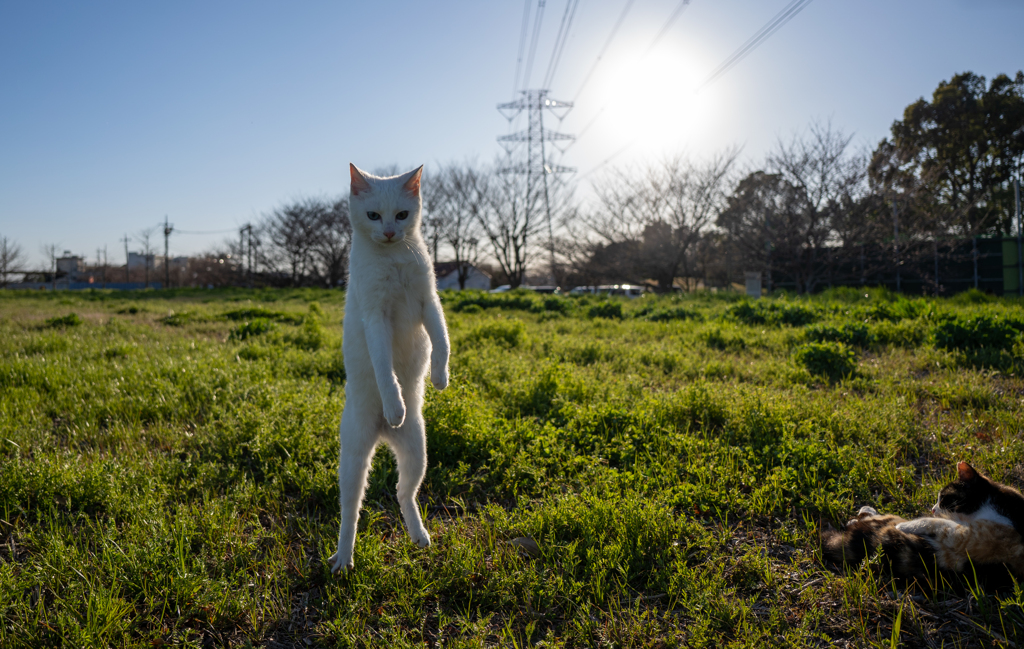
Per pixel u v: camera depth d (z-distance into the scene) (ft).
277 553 10.23
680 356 24.66
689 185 80.38
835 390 18.97
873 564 9.32
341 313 52.49
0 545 10.24
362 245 10.13
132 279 242.17
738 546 10.30
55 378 20.12
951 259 70.74
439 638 8.17
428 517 11.87
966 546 8.75
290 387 19.48
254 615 8.54
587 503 11.28
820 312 37.45
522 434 14.83
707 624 8.09
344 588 9.27
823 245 63.52
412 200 10.26
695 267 84.38
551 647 7.77
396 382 9.42
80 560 9.46
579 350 26.40
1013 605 8.14
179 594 8.78
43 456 12.90
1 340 28.78
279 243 133.80
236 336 32.27
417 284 10.11
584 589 9.11
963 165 100.78
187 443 14.97
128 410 17.13
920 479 12.69
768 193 64.39
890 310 34.22
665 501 11.46
